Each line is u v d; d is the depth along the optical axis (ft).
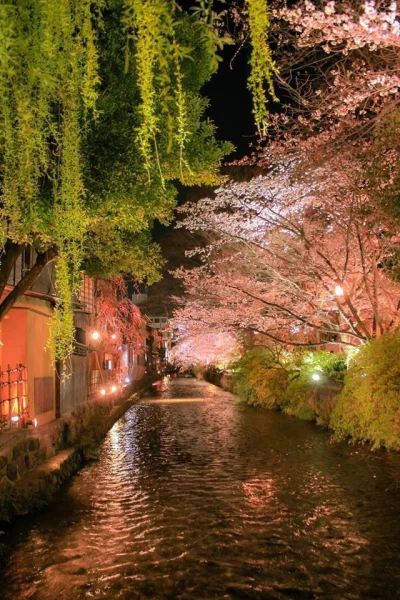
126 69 10.89
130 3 10.63
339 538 25.79
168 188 25.90
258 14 11.22
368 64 37.73
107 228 34.94
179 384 180.45
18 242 24.68
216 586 21.01
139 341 122.83
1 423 34.60
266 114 12.39
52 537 26.43
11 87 14.97
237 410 89.15
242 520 28.68
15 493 30.35
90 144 23.72
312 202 55.42
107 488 36.35
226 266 76.74
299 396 75.56
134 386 127.85
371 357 48.16
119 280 76.89
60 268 22.70
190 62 25.14
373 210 38.58
